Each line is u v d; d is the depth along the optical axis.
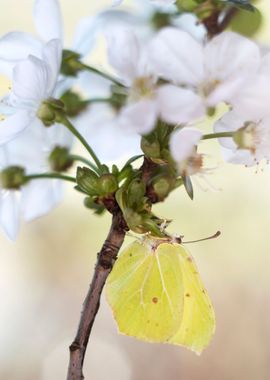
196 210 0.60
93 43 0.31
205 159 0.30
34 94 0.29
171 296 0.32
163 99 0.26
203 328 0.33
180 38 0.27
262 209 0.60
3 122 0.29
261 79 0.27
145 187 0.28
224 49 0.27
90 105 0.31
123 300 0.31
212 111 0.27
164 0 0.29
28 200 0.31
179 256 0.32
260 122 0.28
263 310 0.68
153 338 0.32
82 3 0.49
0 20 0.60
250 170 0.59
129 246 0.31
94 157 0.29
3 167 0.31
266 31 0.30
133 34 0.27
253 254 0.63
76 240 0.68
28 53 0.30
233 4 0.29
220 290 0.68
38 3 0.30
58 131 0.31
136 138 0.31
